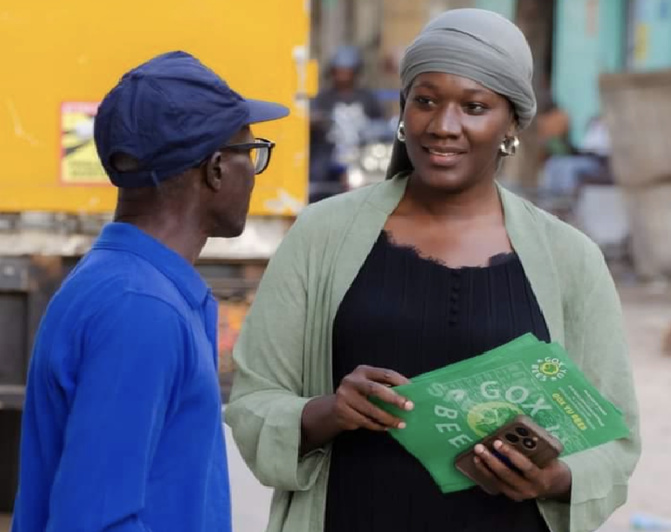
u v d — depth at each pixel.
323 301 4.28
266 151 3.71
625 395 4.25
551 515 4.19
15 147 6.65
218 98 3.42
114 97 3.38
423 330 4.16
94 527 3.09
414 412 3.92
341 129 19.45
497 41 4.09
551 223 4.33
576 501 4.05
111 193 6.69
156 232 3.43
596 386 4.22
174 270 3.38
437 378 3.88
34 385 3.33
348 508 4.19
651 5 24.34
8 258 6.69
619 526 8.64
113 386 3.16
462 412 3.91
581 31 24.81
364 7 27.97
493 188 4.39
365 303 4.20
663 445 10.58
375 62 27.44
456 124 4.10
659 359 13.95
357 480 4.19
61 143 6.66
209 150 3.40
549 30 25.00
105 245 3.40
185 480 3.30
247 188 3.54
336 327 4.23
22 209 6.68
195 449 3.32
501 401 3.90
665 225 18.67
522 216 4.33
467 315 4.16
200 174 3.45
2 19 6.58
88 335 3.22
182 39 6.60
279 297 4.33
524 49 4.16
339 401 4.00
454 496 4.13
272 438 4.13
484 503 4.14
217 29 6.59
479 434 3.95
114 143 3.36
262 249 6.70
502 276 4.21
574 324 4.25
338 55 21.44
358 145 19.44
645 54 24.45
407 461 4.15
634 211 18.89
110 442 3.12
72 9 6.59
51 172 6.67
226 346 6.70
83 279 3.32
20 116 6.64
